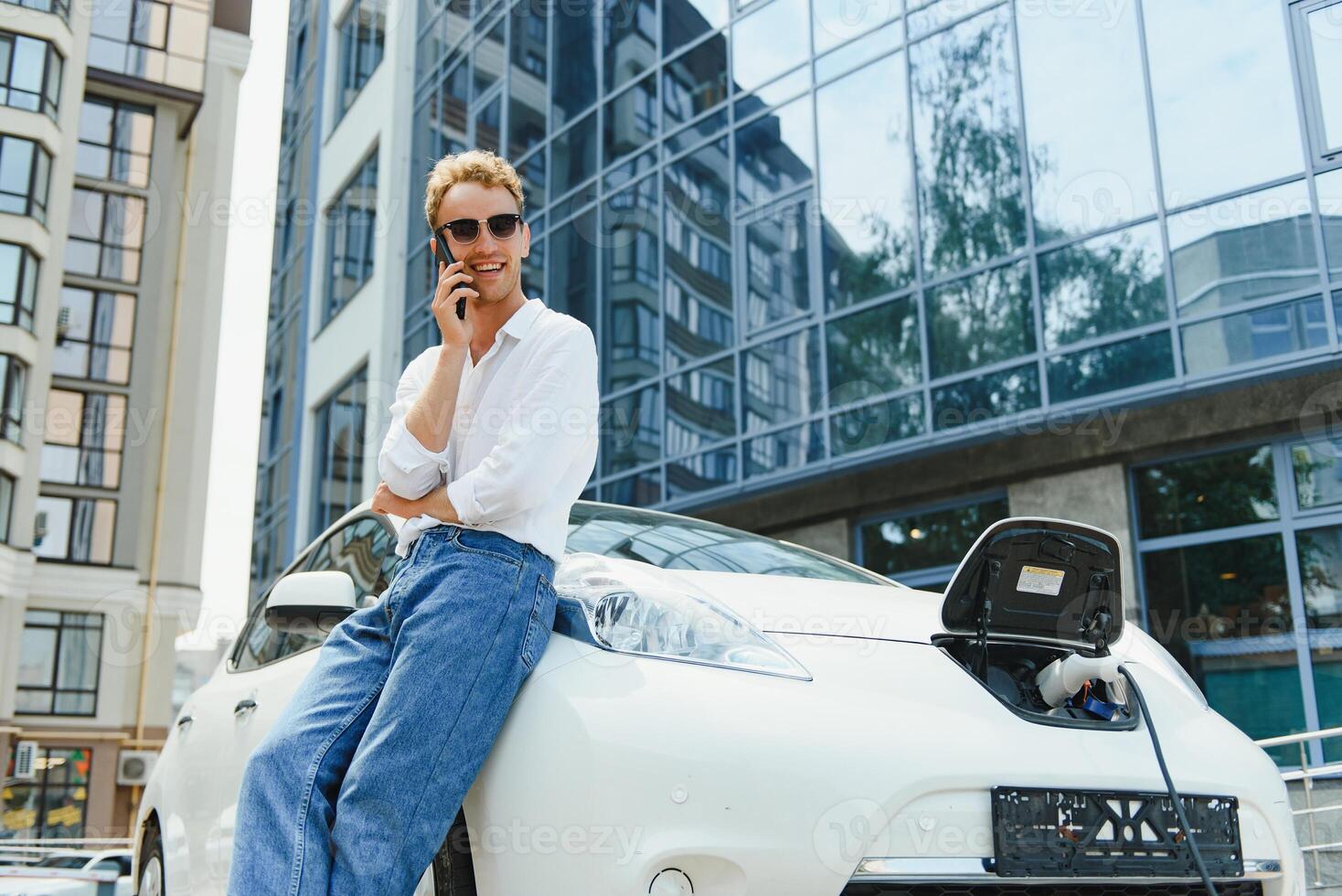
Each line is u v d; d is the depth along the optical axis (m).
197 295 32.81
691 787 1.66
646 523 2.79
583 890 1.64
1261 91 7.73
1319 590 7.59
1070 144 8.66
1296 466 7.79
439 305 1.94
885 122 9.84
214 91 33.59
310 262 19.23
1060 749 1.88
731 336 10.66
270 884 1.67
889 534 9.96
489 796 1.76
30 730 28.31
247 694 2.69
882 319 9.61
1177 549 8.33
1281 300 7.53
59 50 30.02
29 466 28.80
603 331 11.84
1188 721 2.16
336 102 19.11
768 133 10.69
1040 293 8.70
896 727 1.80
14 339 28.39
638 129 11.88
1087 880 1.82
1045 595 2.11
